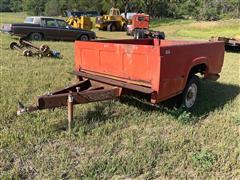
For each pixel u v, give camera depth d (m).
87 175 3.89
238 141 5.03
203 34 31.19
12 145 4.46
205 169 4.13
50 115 5.50
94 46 6.06
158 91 5.29
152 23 53.84
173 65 5.49
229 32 31.23
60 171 3.93
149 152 4.47
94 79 6.03
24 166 4.04
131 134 5.05
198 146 4.78
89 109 5.92
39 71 8.95
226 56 16.05
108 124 5.30
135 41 7.66
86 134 4.95
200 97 7.36
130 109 6.10
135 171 4.00
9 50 12.81
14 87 7.08
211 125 5.62
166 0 67.88
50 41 18.22
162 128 5.39
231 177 4.03
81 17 30.20
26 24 17.80
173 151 4.56
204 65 6.64
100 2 79.81
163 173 4.02
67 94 5.04
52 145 4.59
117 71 5.78
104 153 4.43
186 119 5.66
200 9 66.00
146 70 5.37
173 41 7.87
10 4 122.31
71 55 12.59
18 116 5.39
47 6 92.81
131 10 64.50
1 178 3.71
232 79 9.60
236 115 6.20
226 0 68.69
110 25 34.81
